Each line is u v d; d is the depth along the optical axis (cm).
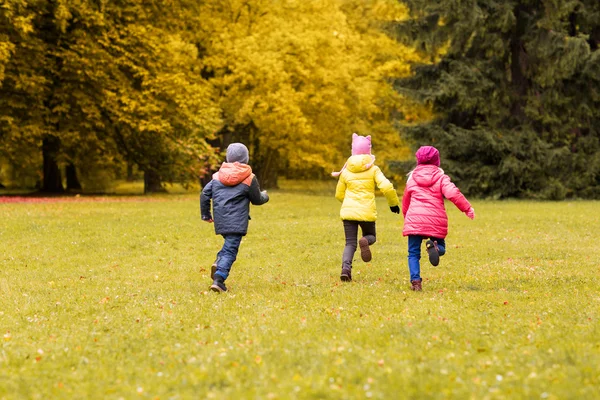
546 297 726
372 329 565
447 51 2809
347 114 3475
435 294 754
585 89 2684
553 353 470
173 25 2978
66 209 1912
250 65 3134
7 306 729
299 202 2434
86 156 3025
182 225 1555
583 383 400
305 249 1242
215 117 3012
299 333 557
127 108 2552
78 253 1205
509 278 879
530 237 1359
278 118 3180
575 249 1177
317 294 771
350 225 868
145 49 2689
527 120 2748
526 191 2681
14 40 2419
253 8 3425
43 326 621
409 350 489
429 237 780
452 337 530
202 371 440
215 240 1359
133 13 2709
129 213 1809
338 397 383
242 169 802
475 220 1688
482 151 2711
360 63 3597
